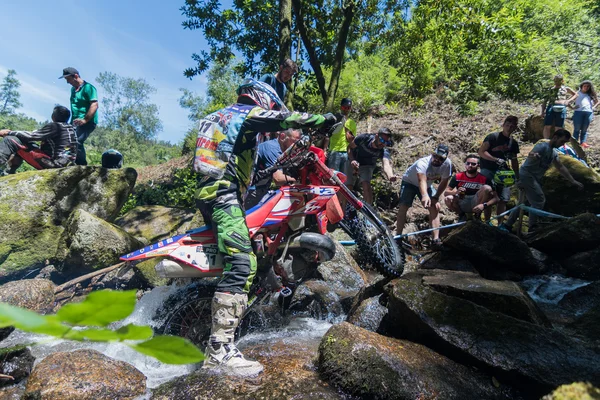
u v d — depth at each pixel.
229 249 2.87
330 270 4.98
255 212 3.27
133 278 5.03
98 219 5.09
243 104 3.10
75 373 2.51
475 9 8.46
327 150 6.59
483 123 9.97
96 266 4.95
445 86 12.33
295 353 3.02
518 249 4.52
